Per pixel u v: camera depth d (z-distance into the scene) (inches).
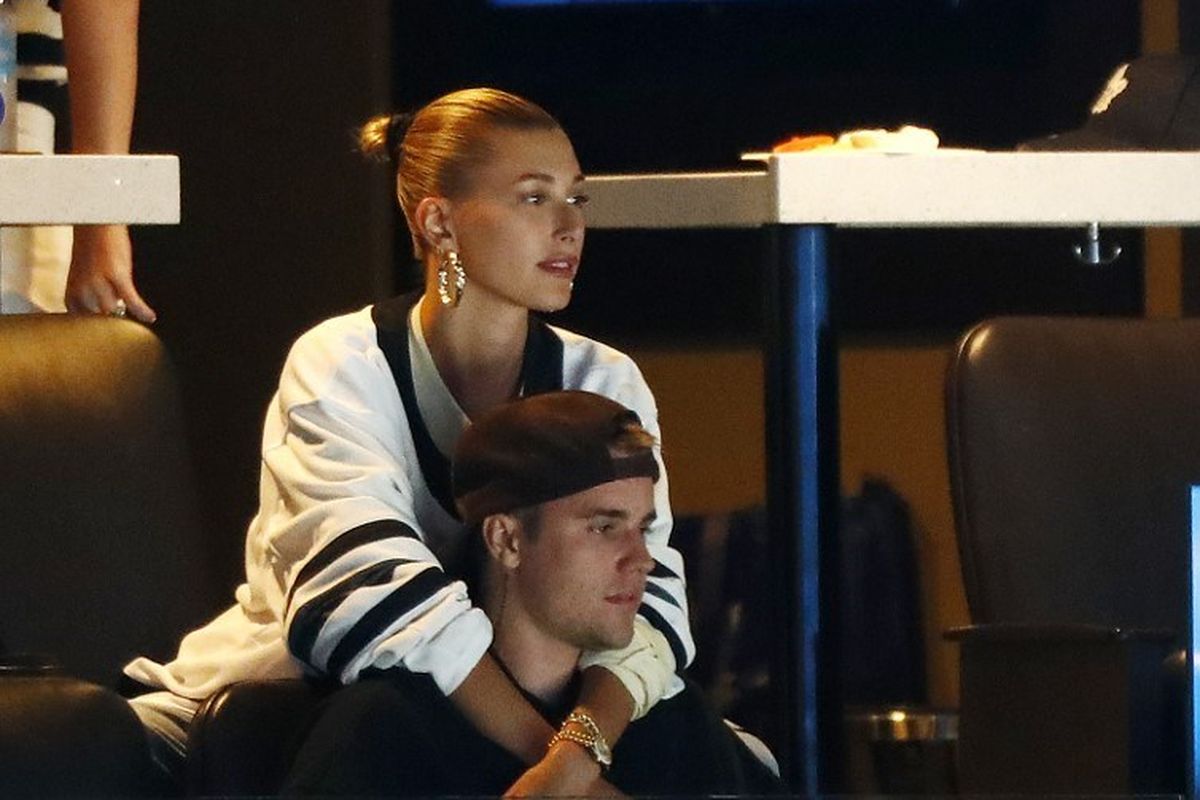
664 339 730.8
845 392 721.0
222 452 736.3
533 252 398.6
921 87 717.9
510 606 378.3
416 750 356.8
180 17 732.7
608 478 374.0
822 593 440.5
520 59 726.5
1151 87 481.4
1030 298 715.4
